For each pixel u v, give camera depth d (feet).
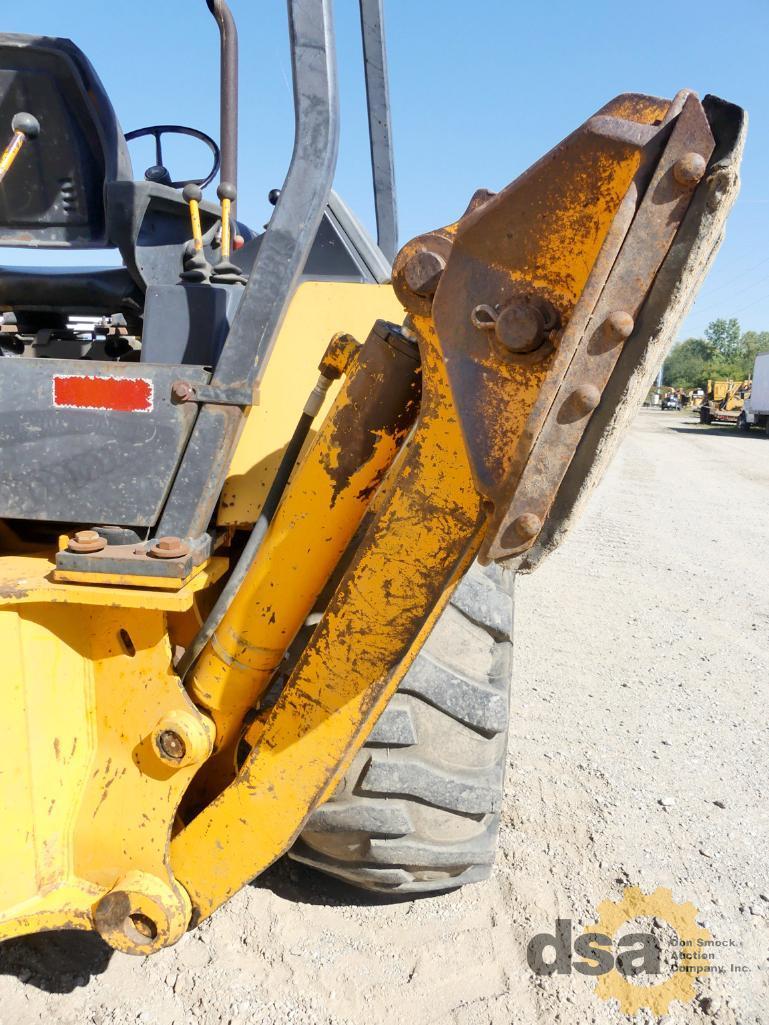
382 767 6.05
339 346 5.11
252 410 5.82
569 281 3.76
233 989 6.32
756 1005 6.36
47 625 5.23
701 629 16.24
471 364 4.01
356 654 4.88
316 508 4.99
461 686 6.16
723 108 3.37
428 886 6.87
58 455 5.15
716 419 122.42
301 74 5.00
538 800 9.22
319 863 6.67
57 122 6.67
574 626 16.19
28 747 5.21
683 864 8.13
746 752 10.74
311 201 5.02
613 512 31.53
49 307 8.68
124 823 5.48
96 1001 6.15
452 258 4.01
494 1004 6.28
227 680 5.42
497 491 3.98
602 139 3.53
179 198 7.00
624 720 11.63
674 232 3.43
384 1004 6.25
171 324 5.82
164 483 5.10
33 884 5.36
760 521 30.42
